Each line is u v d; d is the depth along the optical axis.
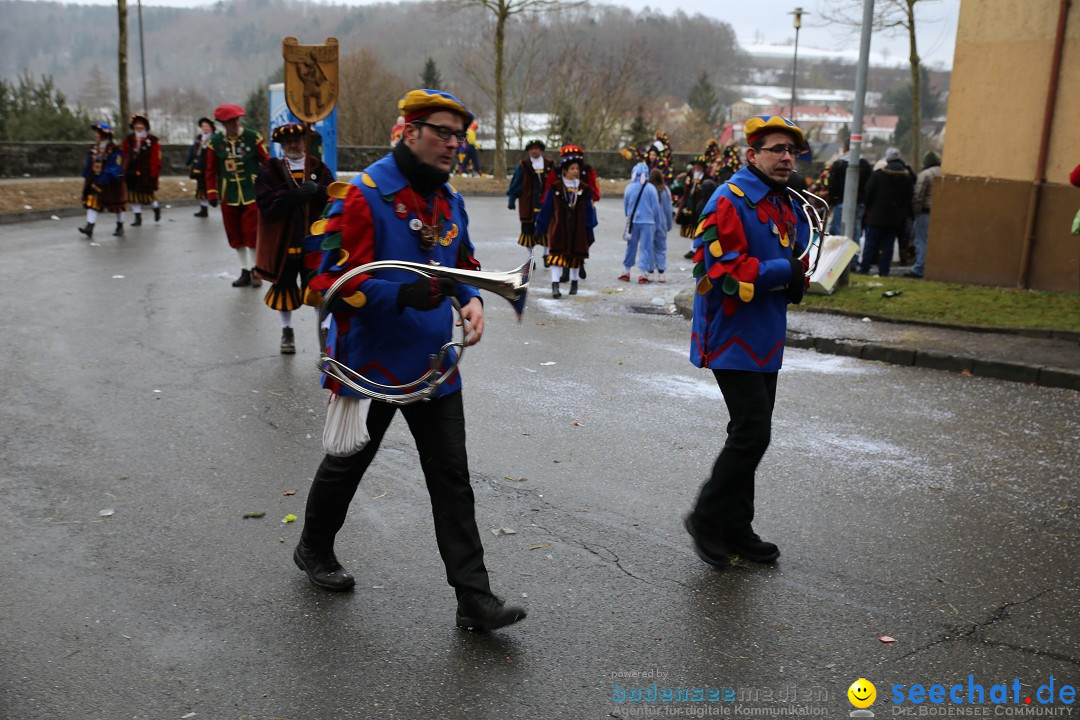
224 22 147.62
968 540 4.84
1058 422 6.93
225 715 3.29
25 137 29.95
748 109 103.31
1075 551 4.73
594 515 5.06
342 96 49.81
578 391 7.44
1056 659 3.75
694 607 4.11
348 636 3.81
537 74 39.69
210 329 9.11
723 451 4.46
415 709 3.35
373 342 3.78
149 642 3.73
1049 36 11.08
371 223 3.65
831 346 9.07
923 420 6.92
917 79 23.00
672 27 86.19
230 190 11.01
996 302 10.62
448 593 4.19
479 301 3.82
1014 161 11.59
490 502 5.18
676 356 8.76
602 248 17.42
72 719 3.23
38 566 4.33
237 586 4.19
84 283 11.21
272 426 6.33
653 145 23.91
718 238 4.22
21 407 6.56
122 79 21.59
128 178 16.89
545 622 3.96
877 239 13.63
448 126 3.66
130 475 5.42
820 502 5.31
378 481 5.40
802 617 4.04
